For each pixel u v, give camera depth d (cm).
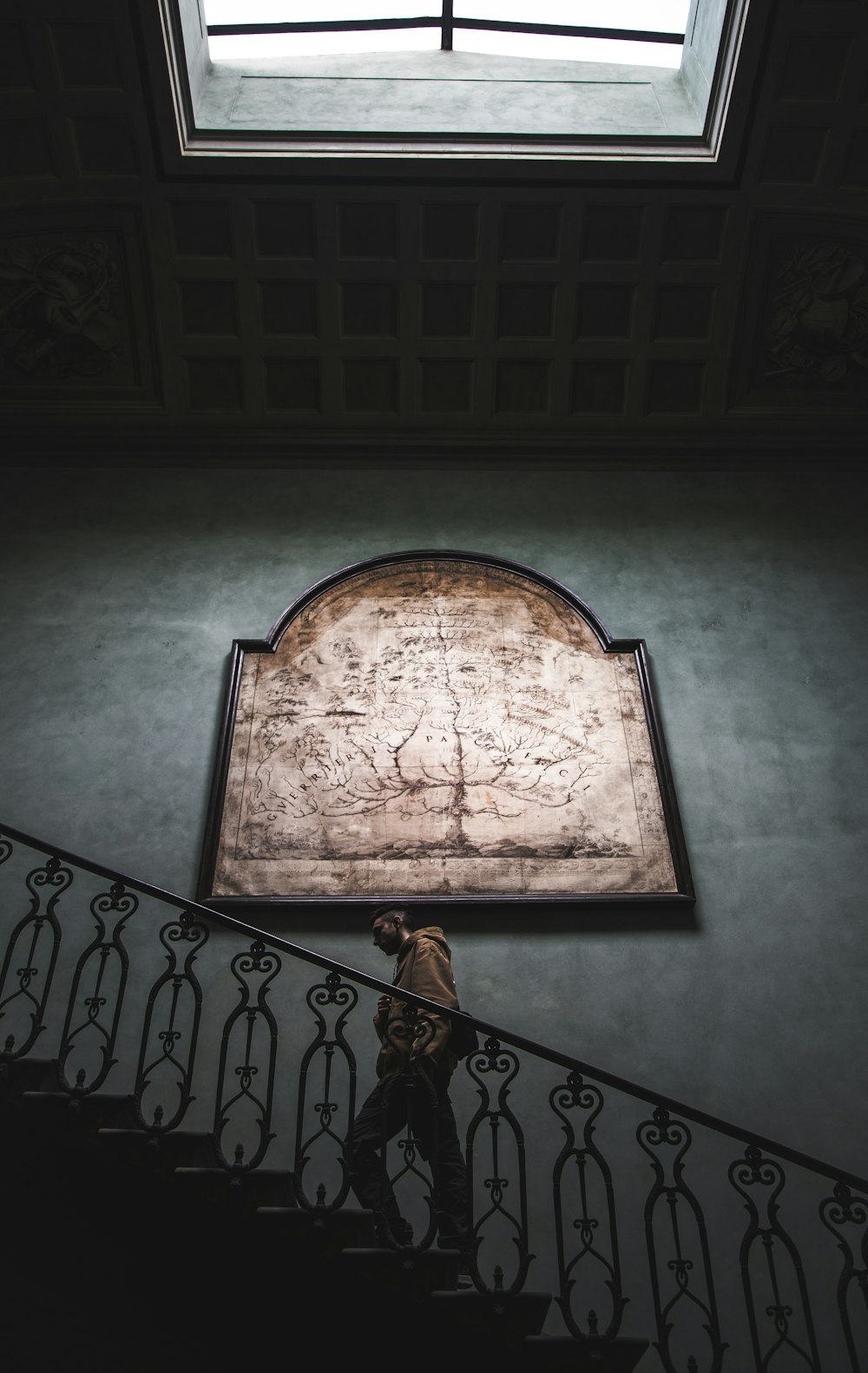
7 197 846
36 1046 623
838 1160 595
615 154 852
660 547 881
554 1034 634
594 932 674
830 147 836
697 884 696
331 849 700
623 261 904
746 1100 614
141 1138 439
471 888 685
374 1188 446
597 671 794
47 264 889
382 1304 426
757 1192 586
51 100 803
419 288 914
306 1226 419
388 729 759
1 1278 450
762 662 809
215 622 825
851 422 952
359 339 934
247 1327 438
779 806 733
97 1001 495
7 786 732
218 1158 436
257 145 851
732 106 815
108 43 779
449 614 826
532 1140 596
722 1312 550
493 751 749
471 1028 481
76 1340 443
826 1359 536
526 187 862
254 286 910
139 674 793
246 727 757
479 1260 558
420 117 880
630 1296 553
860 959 668
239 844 700
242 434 945
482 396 952
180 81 822
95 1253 452
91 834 711
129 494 909
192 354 933
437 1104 450
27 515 890
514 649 806
